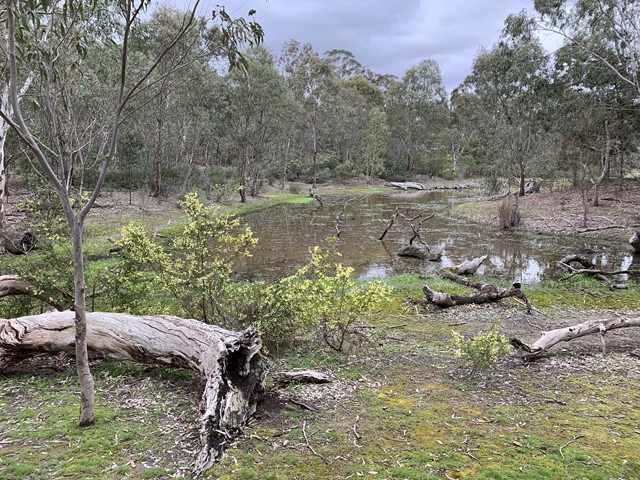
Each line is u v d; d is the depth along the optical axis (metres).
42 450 3.85
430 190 49.50
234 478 3.54
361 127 57.47
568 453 4.01
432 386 5.61
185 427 4.33
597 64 24.08
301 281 6.94
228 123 32.62
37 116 13.28
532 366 6.34
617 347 7.14
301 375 5.50
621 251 16.05
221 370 4.45
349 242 18.36
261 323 6.38
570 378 5.91
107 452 3.83
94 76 10.45
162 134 27.86
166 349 5.39
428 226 22.91
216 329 5.25
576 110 24.98
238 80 30.33
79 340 4.15
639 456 3.99
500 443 4.19
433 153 61.94
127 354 5.63
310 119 47.91
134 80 20.48
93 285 7.28
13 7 3.95
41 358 6.34
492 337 5.96
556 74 28.00
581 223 21.02
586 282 11.60
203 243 6.63
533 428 4.52
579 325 7.05
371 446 4.09
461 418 4.71
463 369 6.20
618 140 25.70
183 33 4.12
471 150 61.25
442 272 12.43
